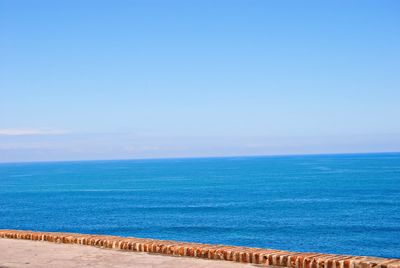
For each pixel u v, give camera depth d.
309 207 73.69
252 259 8.09
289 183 123.06
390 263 7.00
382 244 43.88
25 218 65.56
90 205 81.56
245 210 71.69
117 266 8.07
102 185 133.62
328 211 68.25
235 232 51.78
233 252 8.30
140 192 106.75
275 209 72.19
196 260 8.40
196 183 133.12
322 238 47.34
